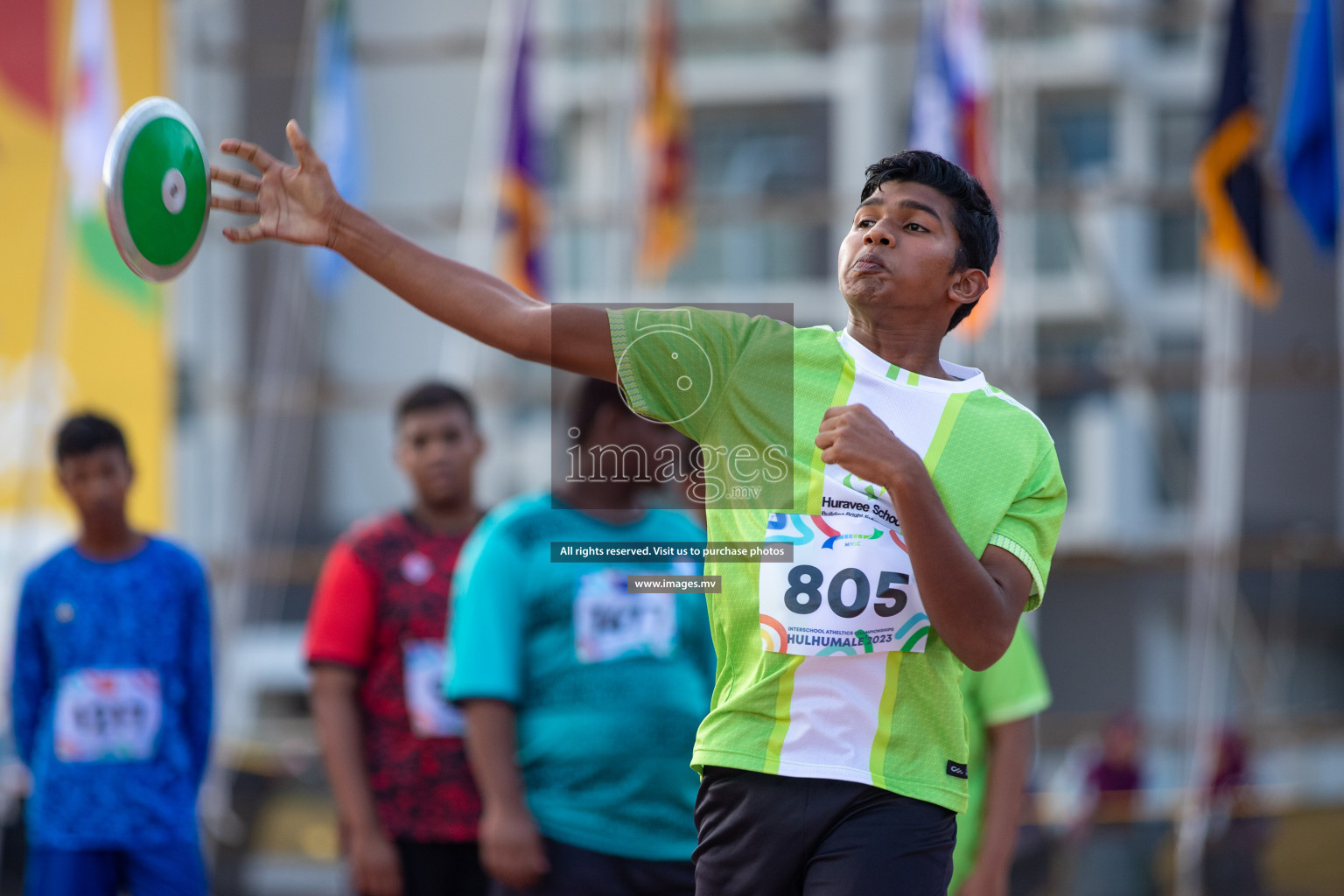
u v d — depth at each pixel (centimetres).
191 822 1565
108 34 2612
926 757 727
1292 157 2661
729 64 4616
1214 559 3247
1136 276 4238
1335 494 4081
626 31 3656
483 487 3916
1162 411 4097
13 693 1573
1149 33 4203
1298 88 2661
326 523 4203
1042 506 745
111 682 1532
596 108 4322
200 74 3625
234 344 3828
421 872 1433
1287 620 3959
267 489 3859
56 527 2523
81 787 1520
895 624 718
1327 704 3897
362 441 4234
